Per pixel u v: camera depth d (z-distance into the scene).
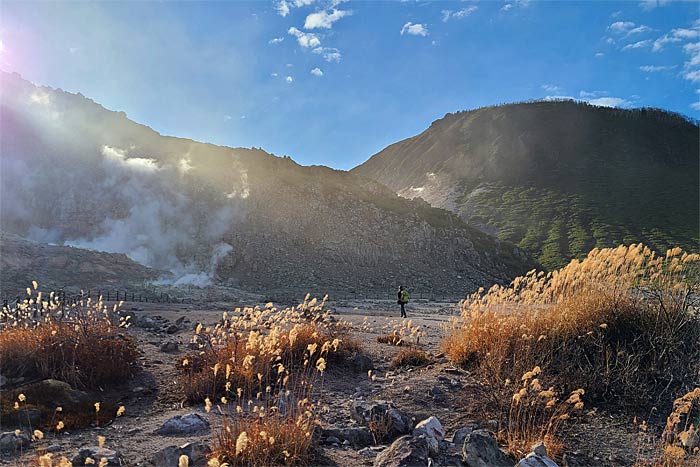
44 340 9.70
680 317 9.52
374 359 11.63
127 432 6.99
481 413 7.87
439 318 27.61
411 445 6.03
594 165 176.50
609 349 9.17
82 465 5.52
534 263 95.81
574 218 135.88
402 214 91.56
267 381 8.62
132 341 11.70
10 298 33.94
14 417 7.08
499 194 161.62
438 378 9.43
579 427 7.45
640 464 6.34
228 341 10.20
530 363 8.99
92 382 9.00
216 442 6.14
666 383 8.59
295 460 5.75
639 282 10.08
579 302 10.12
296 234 77.88
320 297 55.88
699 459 6.28
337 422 7.48
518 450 6.41
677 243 115.19
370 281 70.12
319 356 10.35
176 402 8.58
